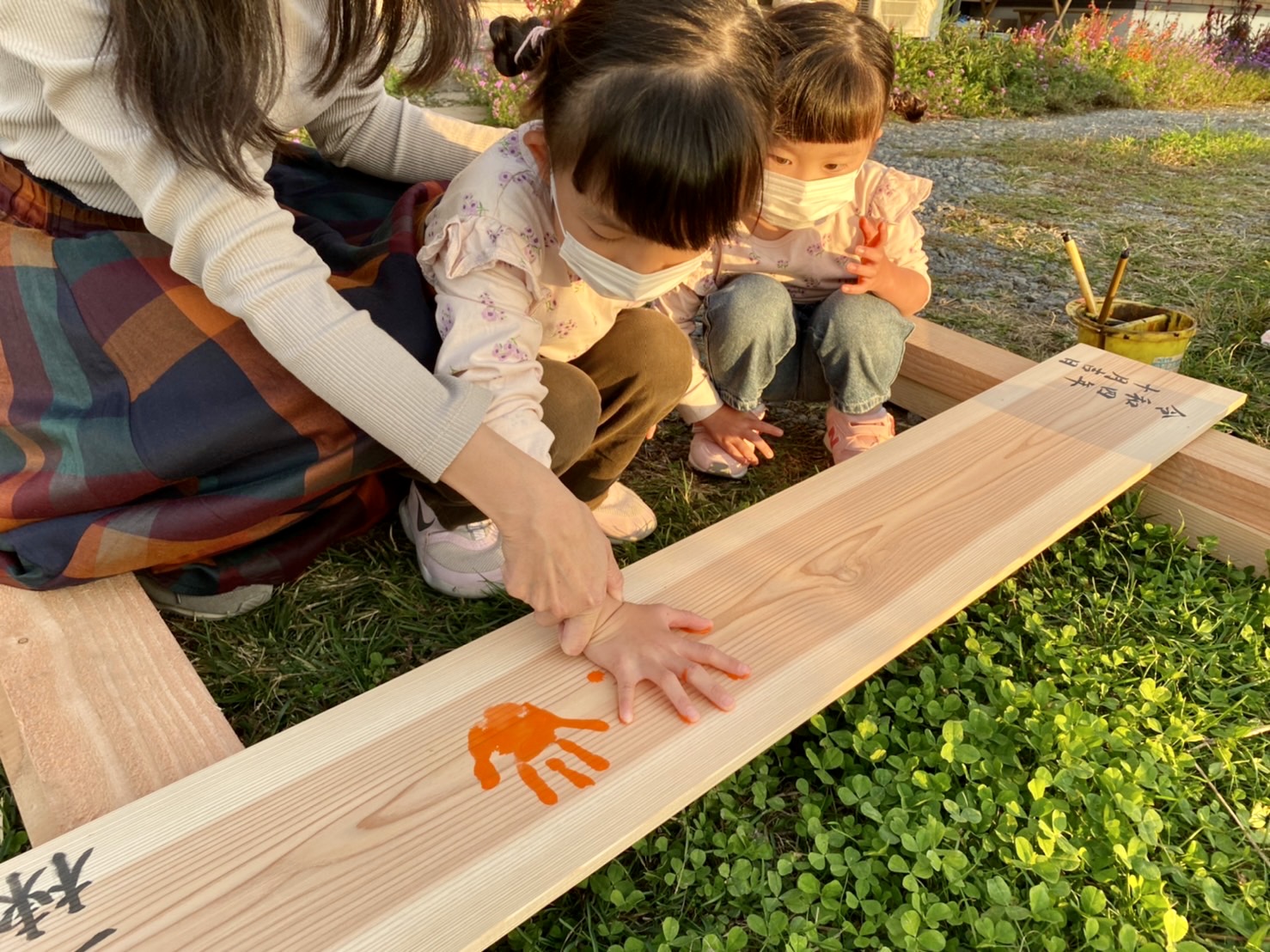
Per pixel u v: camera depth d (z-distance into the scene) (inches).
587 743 46.9
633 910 48.3
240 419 51.3
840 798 52.7
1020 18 428.1
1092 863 49.0
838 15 64.7
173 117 41.2
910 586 57.6
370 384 45.8
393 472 70.9
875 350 76.7
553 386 59.4
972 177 184.5
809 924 46.2
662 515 77.1
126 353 52.4
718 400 80.7
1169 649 62.6
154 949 37.4
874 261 74.5
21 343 52.4
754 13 49.8
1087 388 79.7
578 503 47.5
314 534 64.2
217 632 62.8
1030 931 45.9
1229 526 71.9
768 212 68.2
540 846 42.1
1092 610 66.0
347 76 61.5
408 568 69.8
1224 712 58.3
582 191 47.1
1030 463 69.7
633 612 52.2
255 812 42.8
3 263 52.7
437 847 41.8
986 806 50.6
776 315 74.4
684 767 46.0
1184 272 129.2
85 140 44.6
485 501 47.3
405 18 51.0
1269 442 86.4
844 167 66.5
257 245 45.2
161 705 48.5
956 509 64.4
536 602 48.5
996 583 61.7
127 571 54.9
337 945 37.9
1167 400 78.1
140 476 51.7
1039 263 132.6
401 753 46.0
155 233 46.5
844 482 66.8
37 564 52.7
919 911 46.4
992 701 57.3
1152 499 75.9
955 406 84.7
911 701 57.2
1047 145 218.4
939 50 287.7
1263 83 343.6
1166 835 51.1
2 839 49.9
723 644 52.6
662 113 44.1
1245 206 165.9
